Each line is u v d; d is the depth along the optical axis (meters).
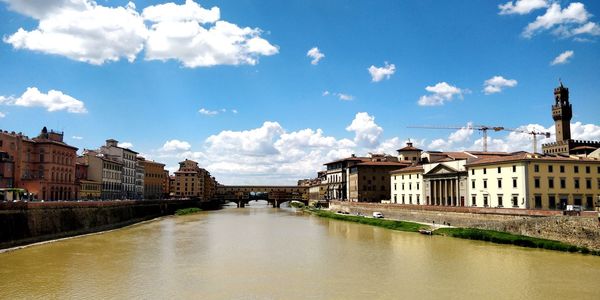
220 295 47.38
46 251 73.69
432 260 66.75
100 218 111.81
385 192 178.75
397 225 116.12
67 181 134.88
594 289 49.50
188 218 162.38
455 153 157.62
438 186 135.75
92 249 76.94
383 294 47.88
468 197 119.62
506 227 88.94
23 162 119.62
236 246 82.56
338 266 62.75
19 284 50.91
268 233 106.12
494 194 108.81
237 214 193.00
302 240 91.62
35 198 117.44
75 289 49.12
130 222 132.75
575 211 76.25
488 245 81.25
